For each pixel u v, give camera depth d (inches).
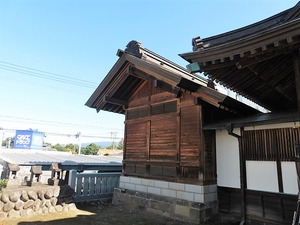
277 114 214.2
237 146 230.8
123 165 318.3
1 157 381.1
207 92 220.7
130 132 319.3
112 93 309.9
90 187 310.7
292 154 192.4
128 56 277.3
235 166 229.6
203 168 227.6
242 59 130.3
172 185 249.6
